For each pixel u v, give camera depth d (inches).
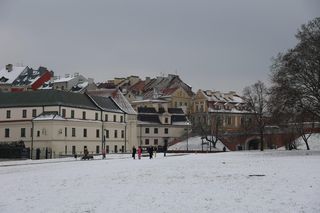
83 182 1380.4
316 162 1962.4
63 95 4825.3
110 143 5388.8
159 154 4407.0
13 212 894.4
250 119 5757.9
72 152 4658.0
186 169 1786.4
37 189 1230.3
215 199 964.6
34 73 7701.8
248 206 873.5
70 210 893.8
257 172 1535.4
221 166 1914.4
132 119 5905.5
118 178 1476.4
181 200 966.4
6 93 4955.7
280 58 3376.0
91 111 5098.4
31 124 4532.5
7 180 1517.0
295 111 3265.3
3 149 4023.1
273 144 5492.1
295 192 1015.0
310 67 3166.8
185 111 7406.5
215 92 7544.3
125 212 857.5
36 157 4151.1
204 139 5989.2
